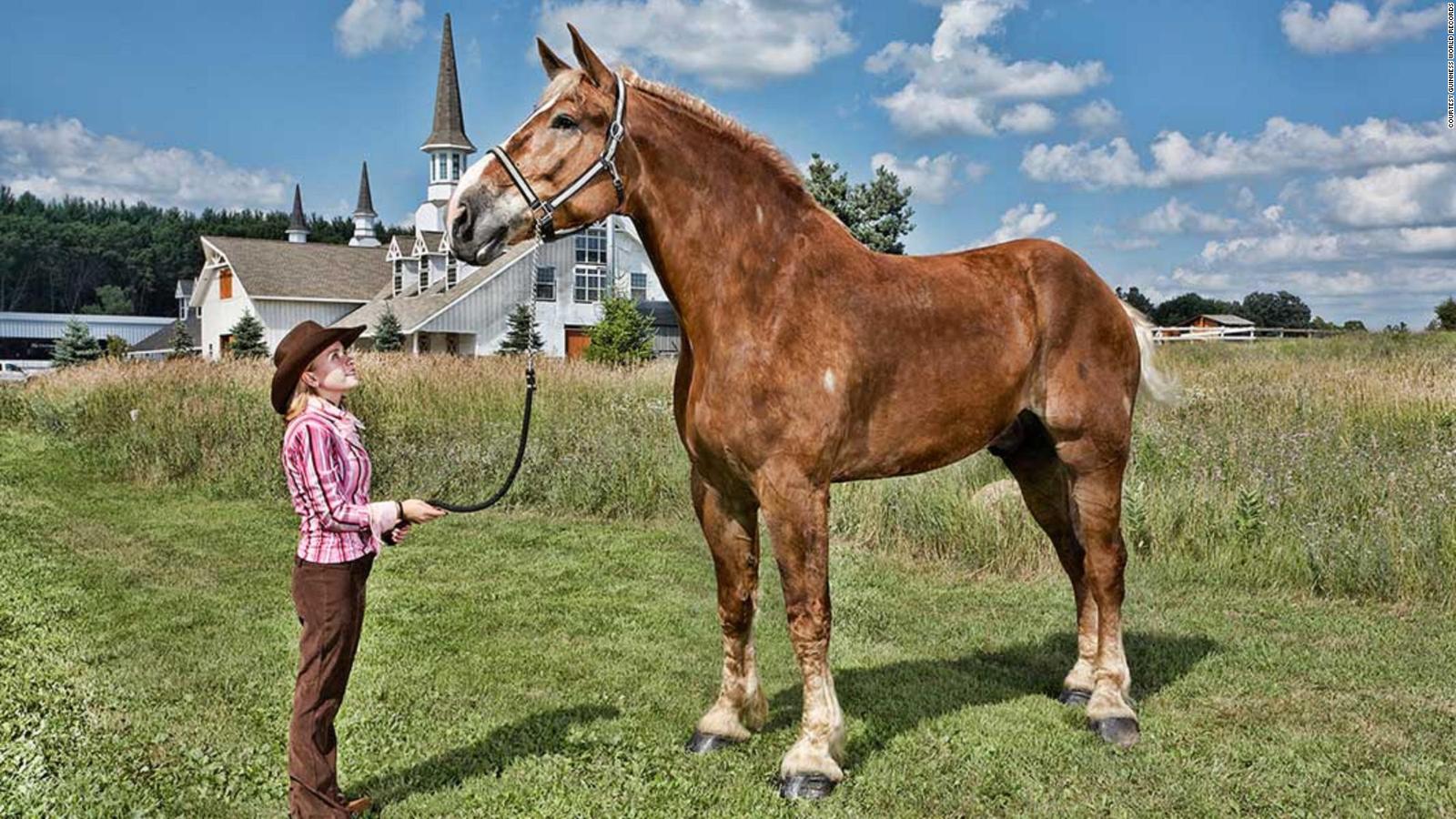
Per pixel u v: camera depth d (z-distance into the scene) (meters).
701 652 5.88
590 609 6.84
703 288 3.87
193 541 9.05
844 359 3.85
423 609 6.85
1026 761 4.19
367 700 5.00
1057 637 6.03
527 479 10.83
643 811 3.77
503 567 8.13
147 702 4.94
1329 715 4.65
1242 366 18.12
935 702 4.91
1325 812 3.71
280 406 3.50
